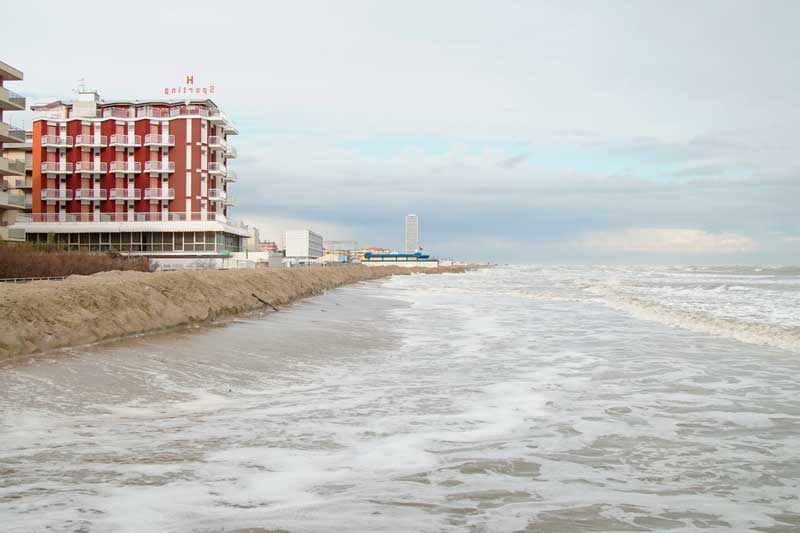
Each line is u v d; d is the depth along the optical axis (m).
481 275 113.75
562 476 6.09
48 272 33.00
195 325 18.03
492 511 5.11
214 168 68.69
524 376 11.92
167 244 64.88
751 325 18.78
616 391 10.48
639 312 26.30
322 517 4.88
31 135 72.12
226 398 9.59
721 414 8.84
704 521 4.99
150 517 4.75
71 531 4.43
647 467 6.43
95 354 11.95
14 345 11.16
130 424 7.71
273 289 31.25
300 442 7.10
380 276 96.62
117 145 66.12
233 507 5.04
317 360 13.67
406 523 4.80
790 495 5.62
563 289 50.59
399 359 14.06
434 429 7.85
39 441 6.77
